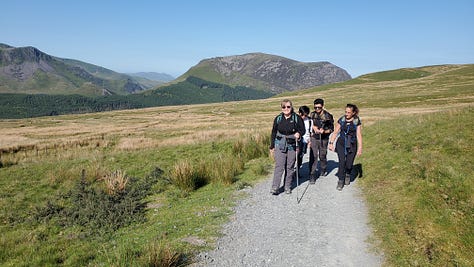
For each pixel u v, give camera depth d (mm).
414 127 13438
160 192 10562
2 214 9344
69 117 120438
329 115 9445
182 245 5961
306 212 7375
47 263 6039
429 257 5078
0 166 17656
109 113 130250
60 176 13102
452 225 5688
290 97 131375
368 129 18203
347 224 6617
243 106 113375
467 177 6988
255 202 8234
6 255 6531
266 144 16453
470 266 4773
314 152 9328
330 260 5336
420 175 7770
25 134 50906
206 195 9406
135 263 5281
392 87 116000
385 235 5930
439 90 86562
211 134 28359
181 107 140875
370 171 9648
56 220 8773
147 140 28031
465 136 9867
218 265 5301
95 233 7562
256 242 6035
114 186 10719
